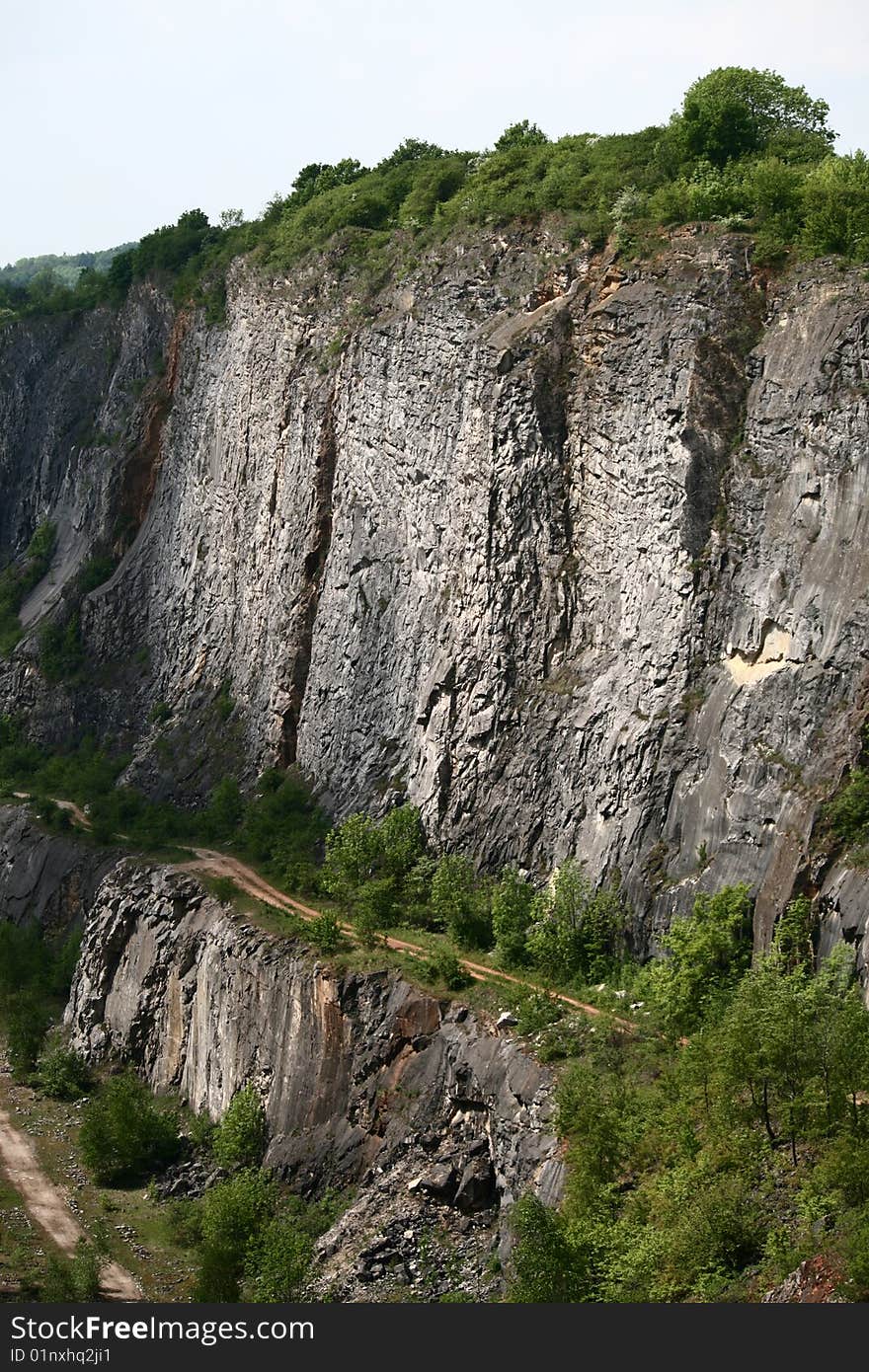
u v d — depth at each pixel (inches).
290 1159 2704.2
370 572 3565.5
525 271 3312.0
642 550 2802.7
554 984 2586.1
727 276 2847.0
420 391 3462.1
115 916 3627.0
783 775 2388.0
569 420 3041.3
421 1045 2576.3
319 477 3880.4
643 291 2952.8
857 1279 1557.6
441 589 3289.9
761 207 2950.3
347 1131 2647.6
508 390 3110.2
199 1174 2920.8
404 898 3051.2
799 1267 1644.9
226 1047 3078.2
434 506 3344.0
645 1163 2014.0
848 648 2365.9
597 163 3444.9
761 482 2625.5
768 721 2452.0
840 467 2470.5
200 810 4042.8
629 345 2925.7
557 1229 1923.0
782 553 2534.5
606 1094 2137.1
